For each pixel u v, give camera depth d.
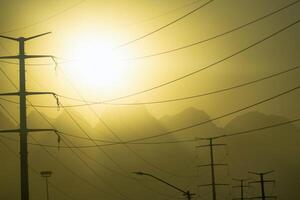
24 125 55.12
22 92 55.69
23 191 54.00
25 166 54.34
